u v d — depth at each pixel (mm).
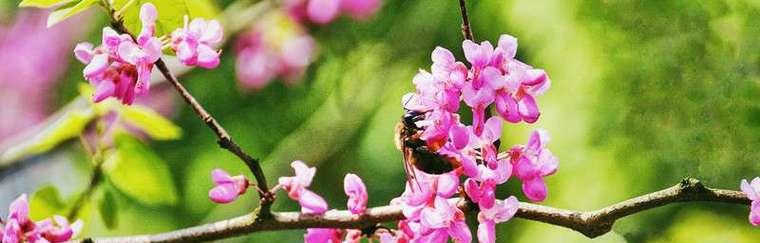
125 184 1138
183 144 1500
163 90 1491
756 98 1220
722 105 1223
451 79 920
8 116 1664
